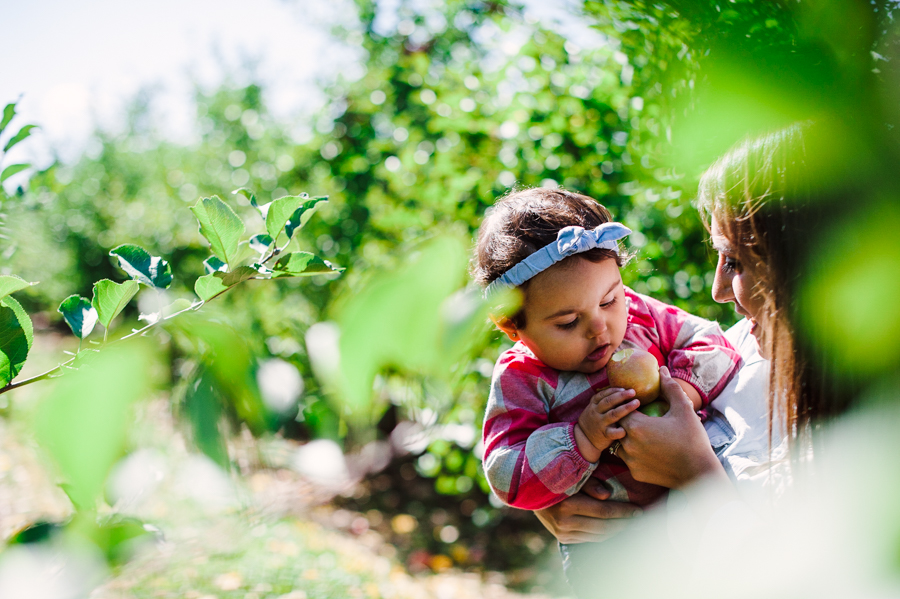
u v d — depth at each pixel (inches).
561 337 53.7
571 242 51.8
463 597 185.3
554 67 126.0
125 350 12.7
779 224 35.2
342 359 11.1
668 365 58.2
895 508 22.6
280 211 27.4
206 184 378.6
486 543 233.0
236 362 14.0
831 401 29.6
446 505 266.2
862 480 24.0
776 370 37.2
